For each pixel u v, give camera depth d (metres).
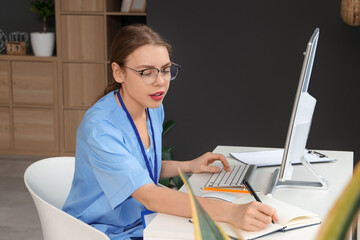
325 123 3.28
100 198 1.48
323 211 1.28
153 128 1.66
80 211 1.52
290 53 3.27
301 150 1.42
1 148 4.66
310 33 3.21
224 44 3.36
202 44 3.39
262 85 3.35
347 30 3.16
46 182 1.65
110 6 4.31
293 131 1.29
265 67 3.32
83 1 4.26
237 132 3.44
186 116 3.50
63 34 4.34
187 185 0.35
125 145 1.41
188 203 1.21
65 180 1.71
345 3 2.85
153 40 1.38
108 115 1.47
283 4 3.22
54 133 4.54
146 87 1.38
